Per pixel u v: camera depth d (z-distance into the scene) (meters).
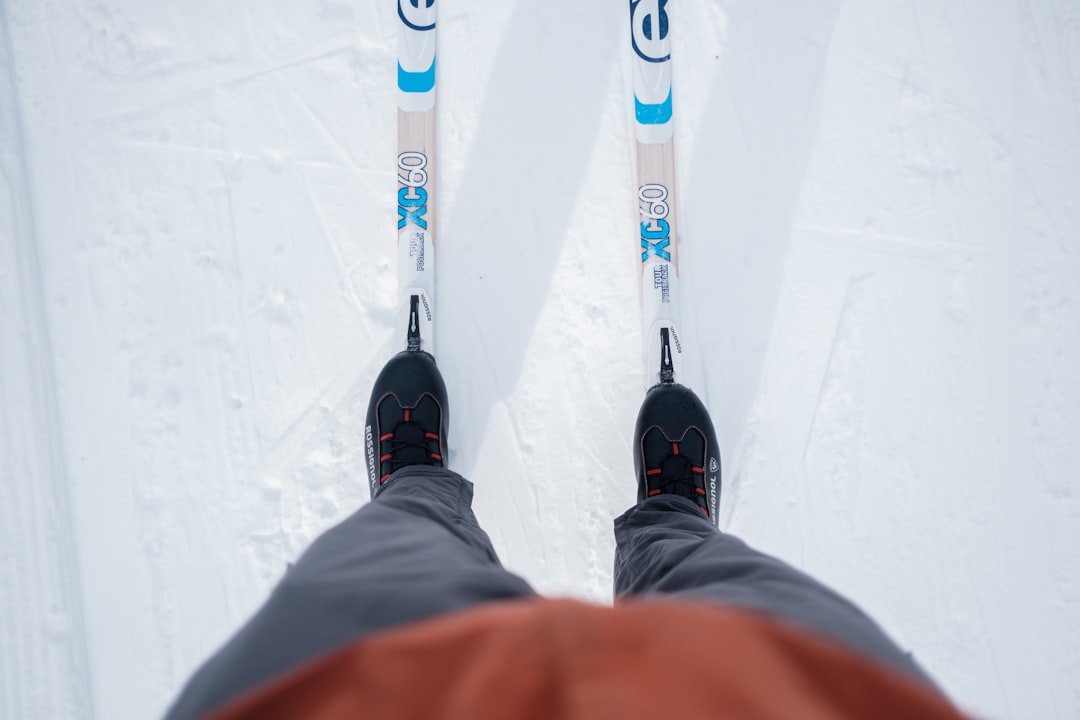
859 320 1.62
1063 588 1.59
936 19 1.63
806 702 0.43
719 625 0.49
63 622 1.54
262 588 1.55
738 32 1.64
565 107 1.63
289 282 1.59
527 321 1.60
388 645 0.51
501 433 1.59
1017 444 1.60
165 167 1.61
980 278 1.62
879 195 1.63
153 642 1.55
